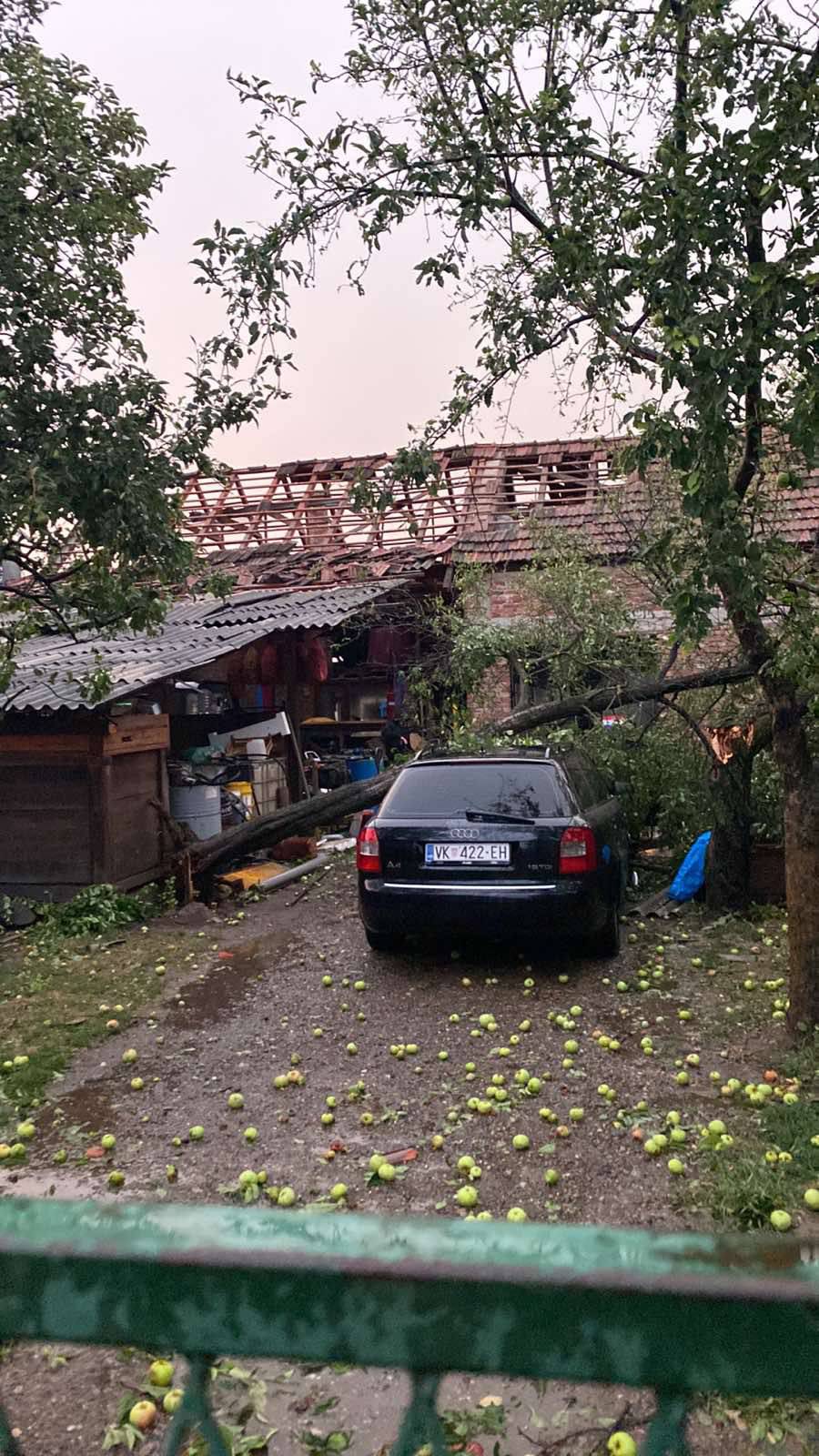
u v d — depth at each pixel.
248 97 5.65
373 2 5.87
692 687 9.17
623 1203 4.29
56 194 6.61
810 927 5.95
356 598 14.95
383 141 5.67
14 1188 4.59
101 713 10.24
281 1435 2.88
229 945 9.05
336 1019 6.91
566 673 11.17
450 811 7.54
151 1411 2.91
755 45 5.04
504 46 5.77
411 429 6.20
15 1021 7.04
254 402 6.79
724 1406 2.81
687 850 10.72
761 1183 4.27
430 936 8.91
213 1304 0.77
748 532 5.25
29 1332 0.79
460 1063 6.03
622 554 11.01
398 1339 0.75
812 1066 5.59
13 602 7.83
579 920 7.33
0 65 6.39
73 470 6.31
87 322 6.56
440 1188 4.50
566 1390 3.03
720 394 4.50
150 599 7.34
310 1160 4.80
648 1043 6.11
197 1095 5.69
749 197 4.79
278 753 15.44
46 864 10.45
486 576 14.12
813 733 7.57
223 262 5.82
